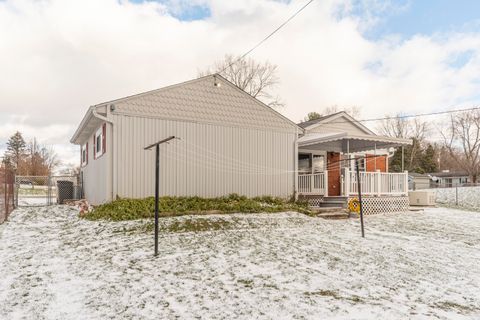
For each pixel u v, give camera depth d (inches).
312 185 561.0
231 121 508.1
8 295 163.3
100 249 252.5
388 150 711.7
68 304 153.1
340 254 254.8
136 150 428.5
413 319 144.9
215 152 490.9
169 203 406.6
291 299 163.6
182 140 464.1
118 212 365.7
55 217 409.1
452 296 177.5
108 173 411.8
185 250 251.6
